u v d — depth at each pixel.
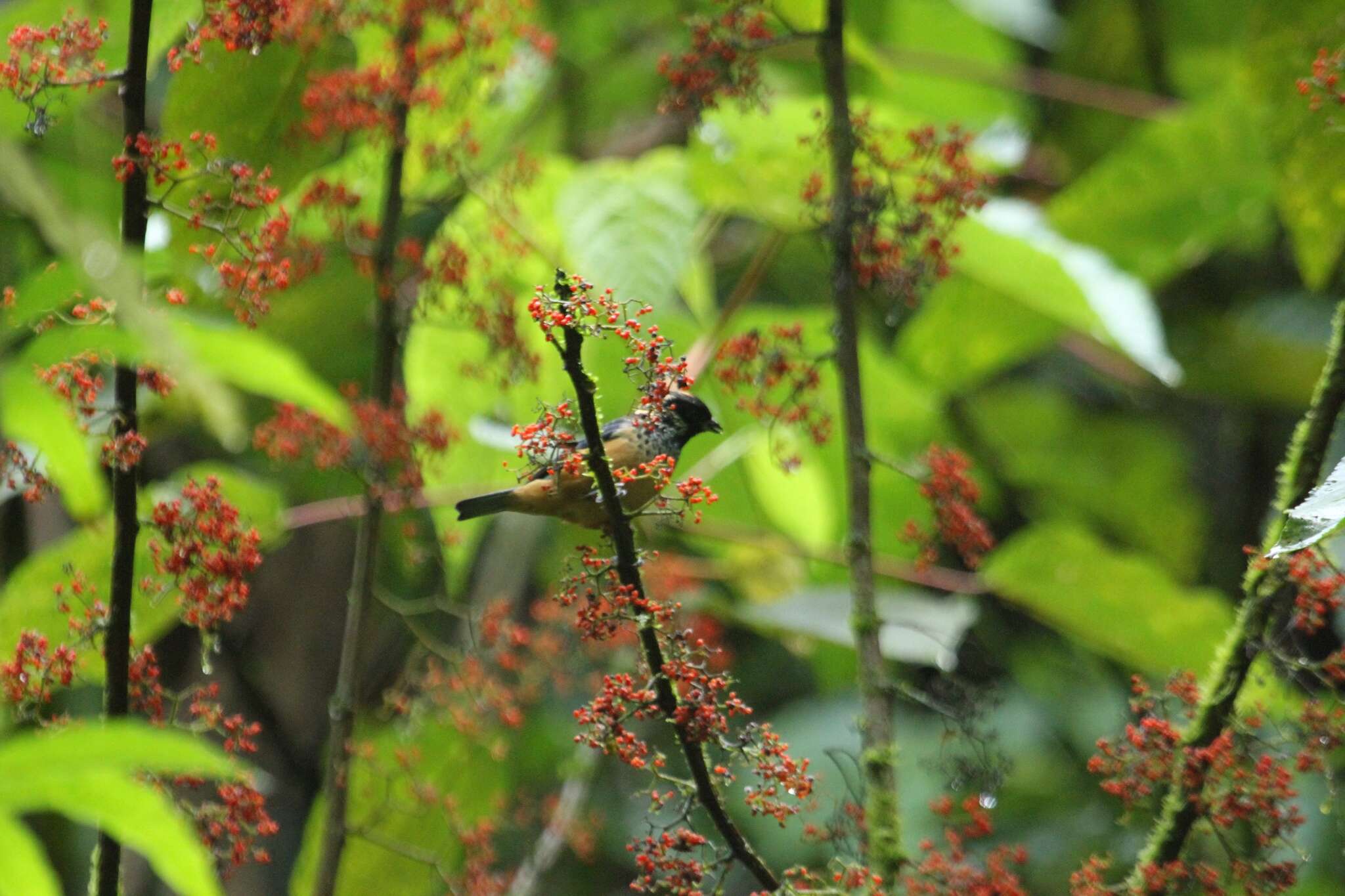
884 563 9.49
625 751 6.00
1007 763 7.12
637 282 9.21
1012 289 10.30
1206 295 15.16
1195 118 11.23
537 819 12.21
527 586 14.67
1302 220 9.31
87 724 6.50
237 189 6.23
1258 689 7.14
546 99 14.83
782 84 13.85
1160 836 6.48
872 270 7.79
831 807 12.29
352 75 8.00
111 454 5.82
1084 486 15.41
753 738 6.08
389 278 8.20
